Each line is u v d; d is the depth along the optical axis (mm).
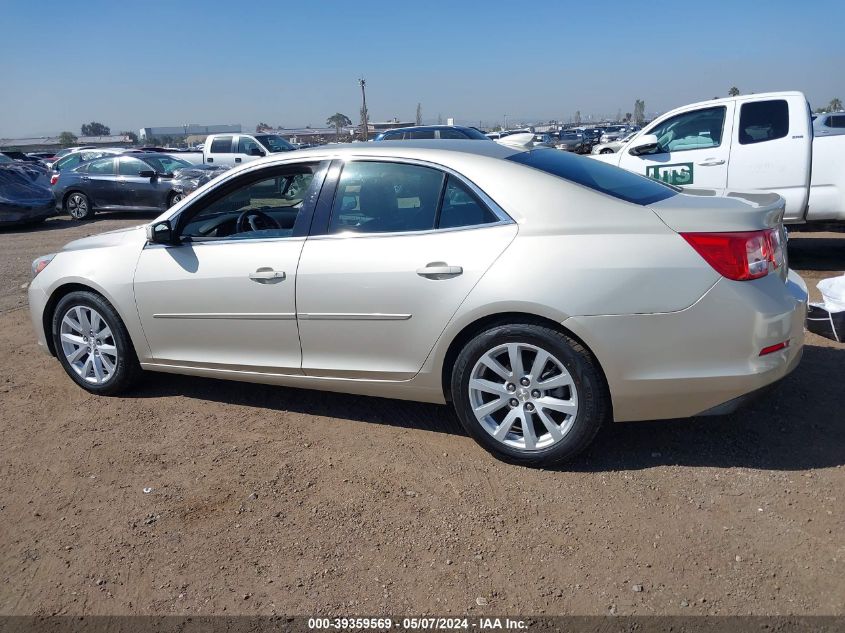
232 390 4777
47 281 4695
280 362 4043
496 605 2592
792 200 7281
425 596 2656
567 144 37000
